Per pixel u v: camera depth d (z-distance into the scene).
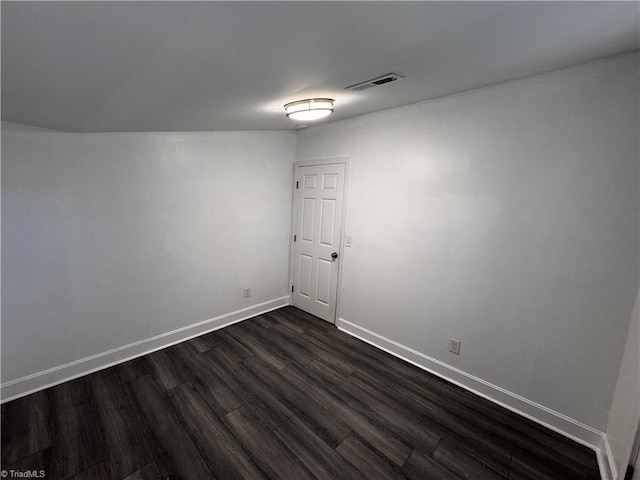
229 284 3.30
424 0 0.87
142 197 2.55
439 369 2.51
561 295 1.88
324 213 3.37
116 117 1.78
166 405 2.07
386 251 2.80
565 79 1.75
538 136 1.88
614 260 1.69
